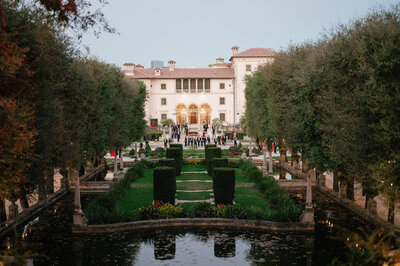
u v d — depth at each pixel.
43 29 13.29
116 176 25.06
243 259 11.93
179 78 74.75
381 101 10.31
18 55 10.21
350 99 12.02
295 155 30.06
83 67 19.30
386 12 12.71
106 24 10.12
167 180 17.95
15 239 14.06
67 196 22.41
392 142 10.45
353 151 11.84
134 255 12.44
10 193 12.48
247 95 38.72
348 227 14.77
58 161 16.50
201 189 22.86
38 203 18.72
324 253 12.30
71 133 17.53
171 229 15.41
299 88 17.75
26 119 11.23
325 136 14.20
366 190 15.22
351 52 13.11
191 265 11.50
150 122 69.69
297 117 18.00
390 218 14.34
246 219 15.59
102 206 17.09
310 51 20.19
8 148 10.55
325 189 21.75
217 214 16.25
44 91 13.62
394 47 10.30
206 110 75.94
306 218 14.82
